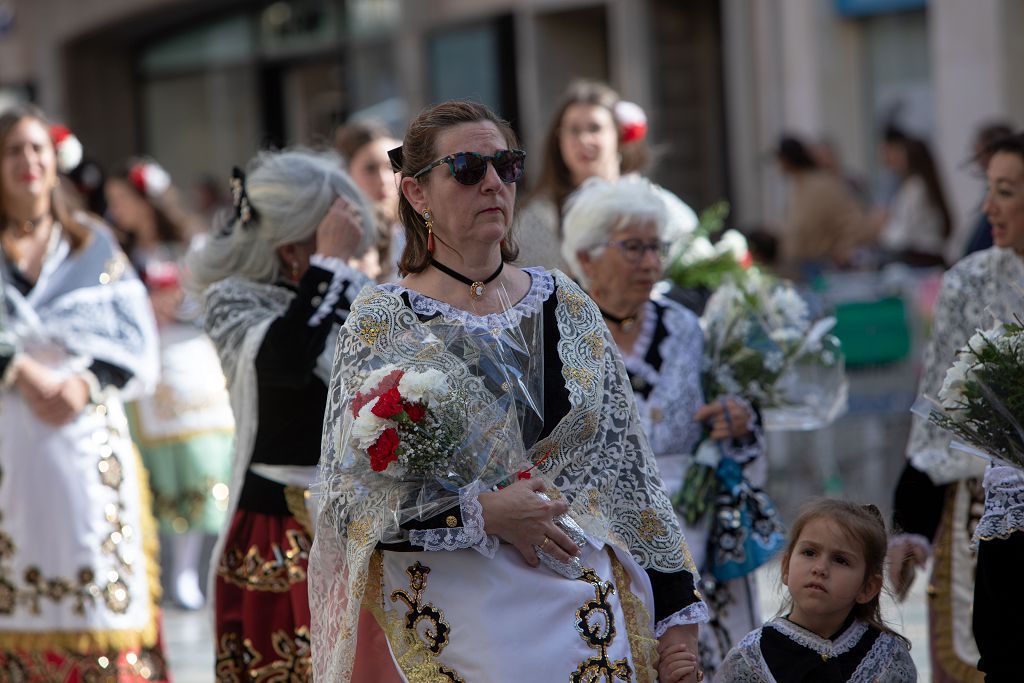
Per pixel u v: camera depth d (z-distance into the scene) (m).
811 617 6.00
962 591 7.28
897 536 7.32
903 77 20.52
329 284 6.95
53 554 8.69
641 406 7.36
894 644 5.98
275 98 31.16
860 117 20.91
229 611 7.25
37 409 8.71
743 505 7.44
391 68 27.70
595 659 5.32
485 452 5.29
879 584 6.03
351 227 7.21
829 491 13.99
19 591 8.69
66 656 8.67
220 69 31.77
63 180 12.31
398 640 5.31
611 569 5.55
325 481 5.41
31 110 8.96
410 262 5.55
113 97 33.25
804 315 7.69
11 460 8.69
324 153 8.19
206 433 12.90
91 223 9.23
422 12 25.48
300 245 7.41
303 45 29.98
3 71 34.16
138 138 33.53
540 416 5.39
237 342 7.14
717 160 22.89
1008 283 7.11
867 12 20.56
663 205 7.43
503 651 5.21
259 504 7.12
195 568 13.05
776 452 14.61
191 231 15.07
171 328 12.93
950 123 19.17
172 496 12.85
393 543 5.38
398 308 5.41
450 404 5.20
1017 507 5.85
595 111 9.37
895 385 14.36
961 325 7.25
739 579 7.53
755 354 7.54
